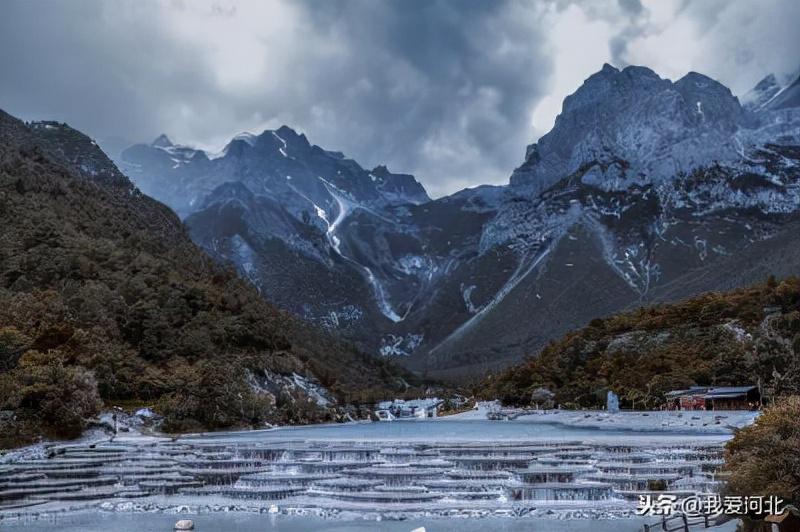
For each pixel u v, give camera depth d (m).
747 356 159.00
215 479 79.31
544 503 68.06
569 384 197.12
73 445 102.81
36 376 111.81
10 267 163.38
